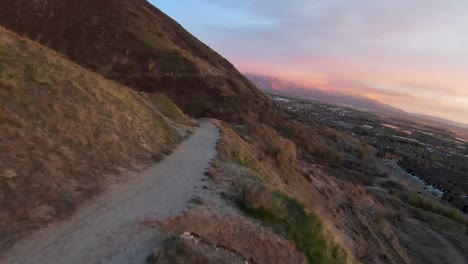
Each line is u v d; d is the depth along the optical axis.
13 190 9.30
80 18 79.06
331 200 38.16
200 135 26.89
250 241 11.44
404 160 143.12
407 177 108.88
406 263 37.94
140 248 8.80
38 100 13.32
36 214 9.04
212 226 11.17
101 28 76.94
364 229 37.50
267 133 45.50
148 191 12.68
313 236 13.80
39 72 15.08
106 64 65.62
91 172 12.42
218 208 12.51
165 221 10.41
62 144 12.48
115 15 84.50
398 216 54.84
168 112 30.23
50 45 68.69
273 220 13.37
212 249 10.00
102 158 13.74
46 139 11.99
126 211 10.59
